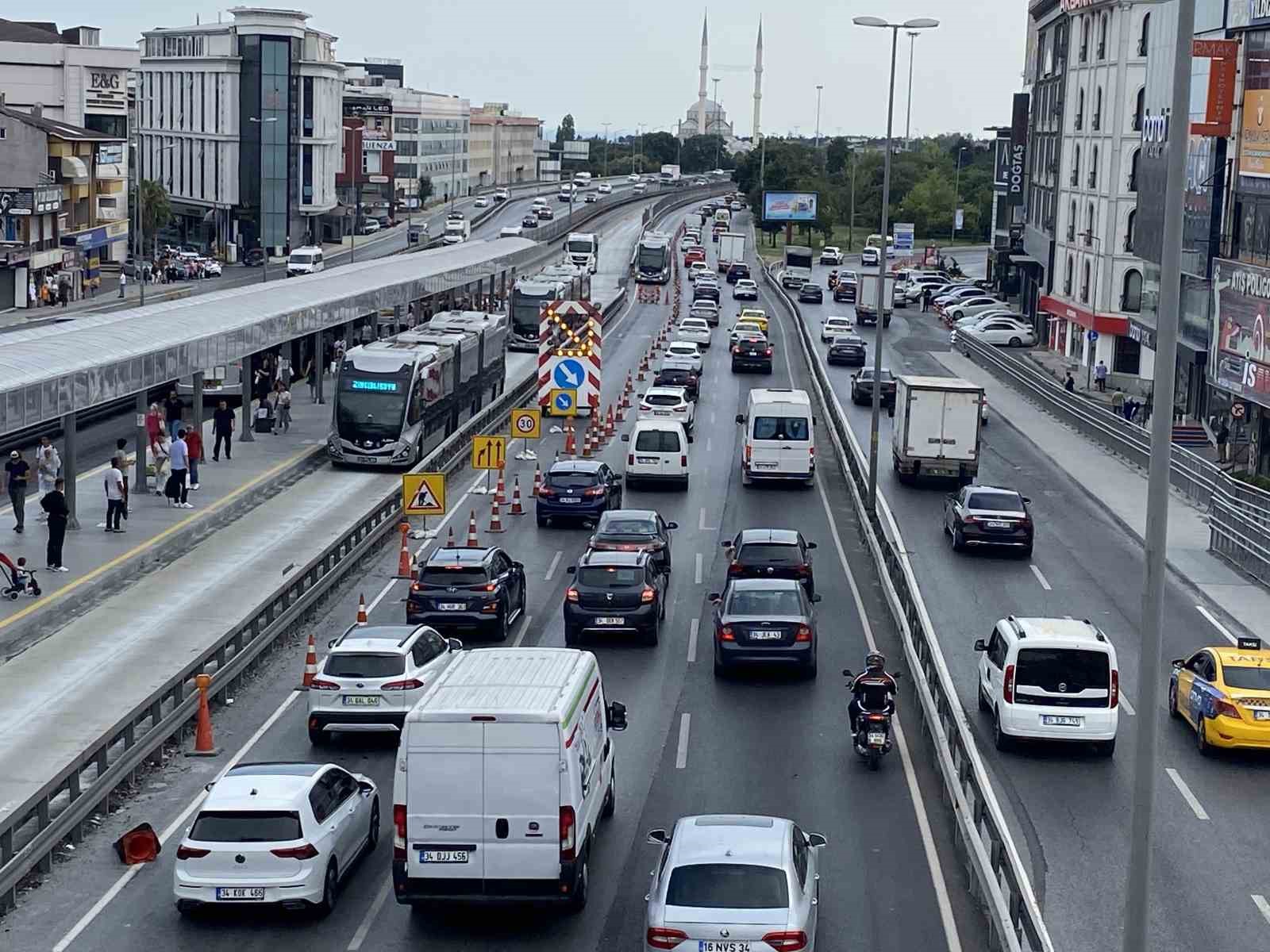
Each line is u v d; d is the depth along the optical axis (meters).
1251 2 54.59
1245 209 55.56
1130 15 77.81
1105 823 20.98
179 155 165.88
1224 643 31.34
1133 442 54.81
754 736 24.42
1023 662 23.77
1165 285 13.28
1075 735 23.56
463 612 29.62
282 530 39.59
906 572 32.12
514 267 99.75
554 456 53.19
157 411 43.41
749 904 14.59
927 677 26.77
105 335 41.09
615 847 19.61
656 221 187.88
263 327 49.53
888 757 23.44
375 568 36.34
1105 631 32.09
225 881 16.88
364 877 18.77
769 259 159.50
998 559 39.28
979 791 19.28
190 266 125.25
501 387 66.94
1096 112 83.00
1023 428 63.84
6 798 20.45
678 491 47.75
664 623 32.03
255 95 154.00
